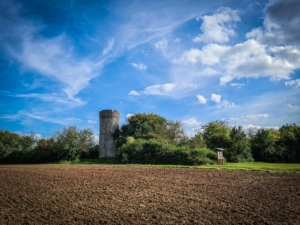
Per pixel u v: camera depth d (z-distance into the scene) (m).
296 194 13.52
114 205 11.74
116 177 22.19
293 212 10.05
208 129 63.38
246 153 45.78
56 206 11.73
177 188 16.05
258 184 17.09
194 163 36.22
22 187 17.36
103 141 62.78
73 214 10.33
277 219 9.20
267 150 48.06
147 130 58.62
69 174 25.41
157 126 59.09
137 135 57.31
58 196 14.03
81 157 61.88
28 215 10.27
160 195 13.90
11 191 15.80
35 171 29.80
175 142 49.19
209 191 14.87
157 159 40.41
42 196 14.09
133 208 11.16
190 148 42.19
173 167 32.62
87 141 52.66
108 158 57.75
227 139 46.41
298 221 8.95
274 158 47.44
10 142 63.09
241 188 15.67
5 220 9.61
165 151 39.69
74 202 12.49
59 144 50.66
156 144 41.91
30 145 71.19
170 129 56.78
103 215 10.13
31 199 13.32
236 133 47.50
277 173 23.73
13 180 21.30
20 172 28.75
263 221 9.00
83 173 26.19
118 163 43.84
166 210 10.73
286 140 50.16
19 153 57.72
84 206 11.65
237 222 8.95
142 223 9.05
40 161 53.62
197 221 9.15
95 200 12.88
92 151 63.97
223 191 14.79
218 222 8.99
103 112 63.94
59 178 22.20
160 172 26.05
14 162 57.47
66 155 50.44
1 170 31.98
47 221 9.44
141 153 42.28
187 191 14.98
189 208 11.01
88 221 9.38
